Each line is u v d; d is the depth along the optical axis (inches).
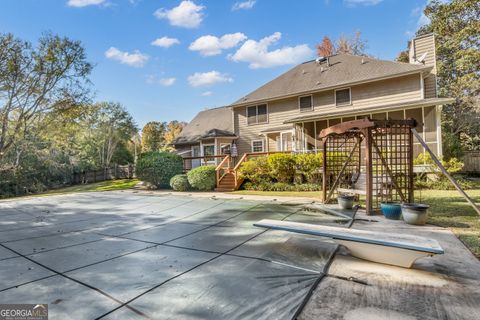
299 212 253.3
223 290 102.3
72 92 646.5
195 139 789.9
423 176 422.6
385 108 468.8
